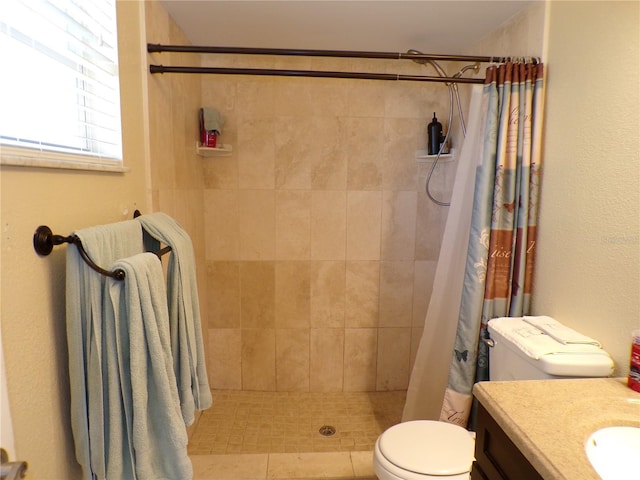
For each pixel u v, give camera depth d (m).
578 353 1.24
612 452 0.88
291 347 2.60
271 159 2.42
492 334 1.53
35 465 0.89
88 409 0.97
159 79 1.67
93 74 1.20
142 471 0.99
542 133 1.60
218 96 2.35
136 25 1.45
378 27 1.96
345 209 2.48
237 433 2.20
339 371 2.63
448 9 1.75
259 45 2.21
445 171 2.48
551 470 0.75
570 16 1.44
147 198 1.56
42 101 0.94
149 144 1.55
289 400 2.54
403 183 2.48
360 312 2.59
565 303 1.46
